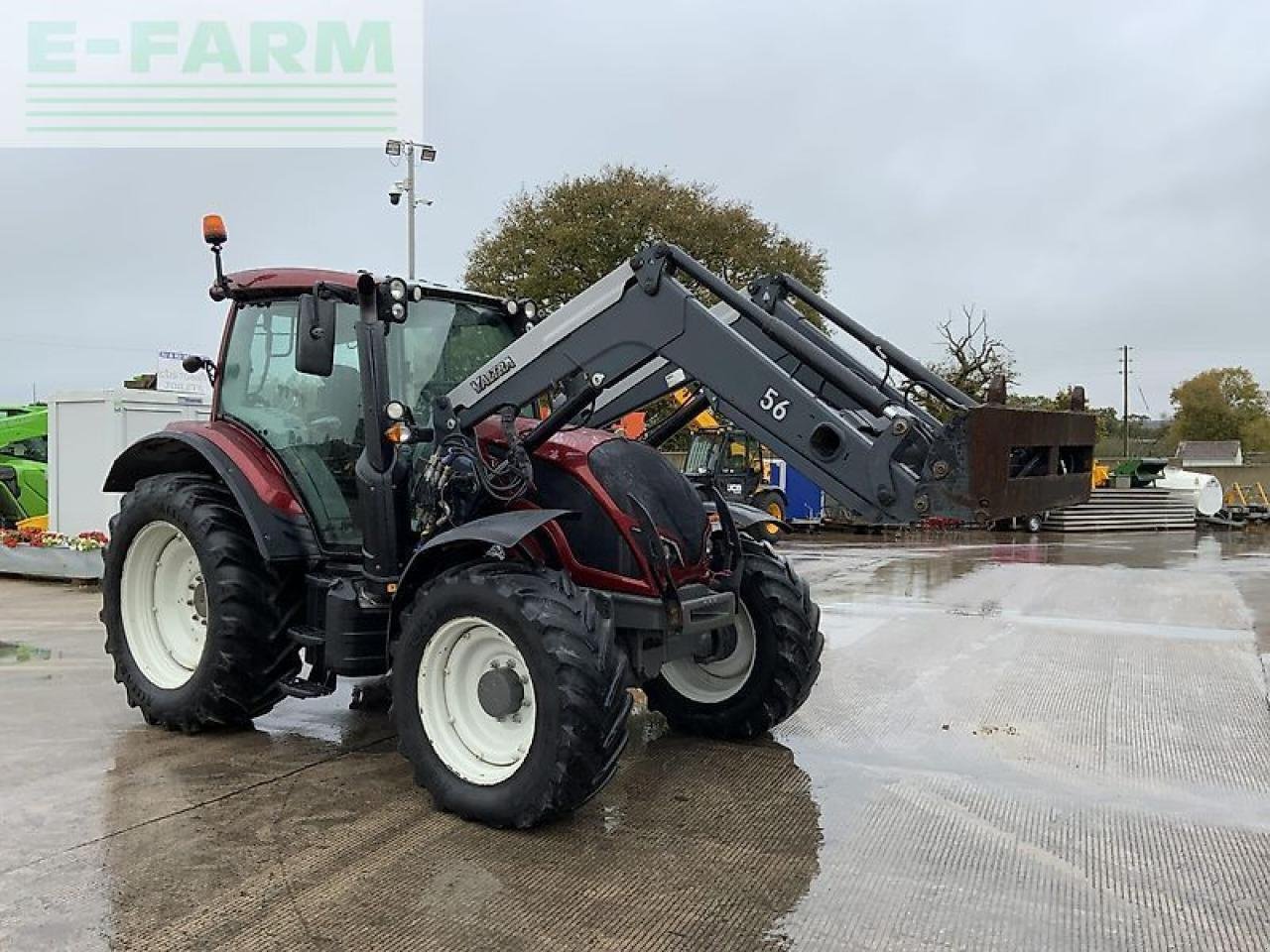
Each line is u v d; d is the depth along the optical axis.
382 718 5.02
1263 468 27.02
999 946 2.82
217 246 4.72
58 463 10.70
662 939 2.82
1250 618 8.24
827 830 3.65
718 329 3.72
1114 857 3.46
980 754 4.59
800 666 4.59
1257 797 4.06
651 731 4.94
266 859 3.29
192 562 4.81
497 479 4.01
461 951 2.72
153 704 4.67
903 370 4.42
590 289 3.96
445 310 4.66
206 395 11.23
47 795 3.84
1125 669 6.29
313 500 4.51
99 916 2.87
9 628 7.41
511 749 3.68
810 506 19.91
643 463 4.35
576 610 3.51
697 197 25.14
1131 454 52.47
